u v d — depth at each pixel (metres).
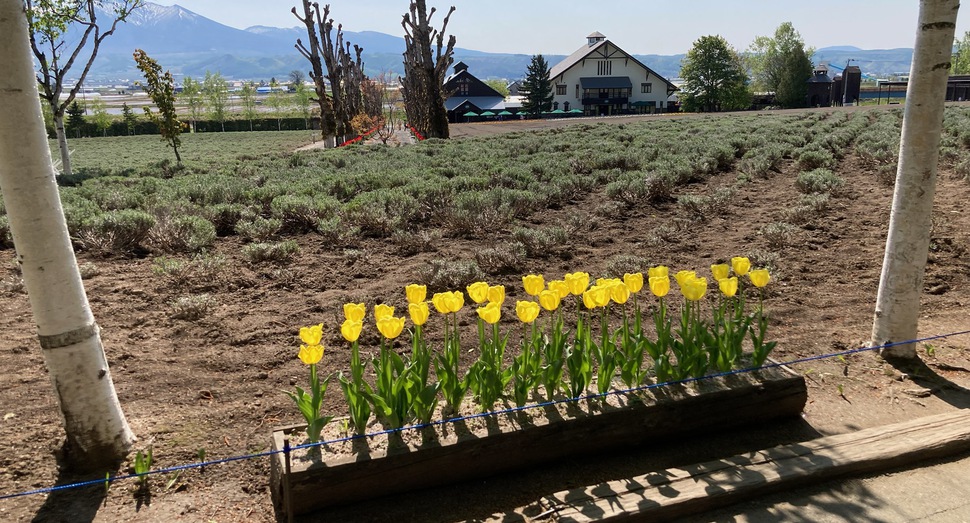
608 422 3.57
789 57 96.69
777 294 6.67
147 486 3.43
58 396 3.46
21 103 3.10
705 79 100.81
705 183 13.52
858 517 3.14
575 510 3.08
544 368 3.62
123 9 20.53
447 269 6.95
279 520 3.21
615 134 24.78
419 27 33.47
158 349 5.27
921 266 4.82
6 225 8.86
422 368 3.41
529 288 3.75
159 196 12.12
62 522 3.15
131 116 83.38
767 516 3.17
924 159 4.59
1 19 2.99
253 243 8.23
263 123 91.81
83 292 3.48
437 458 3.22
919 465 3.60
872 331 5.23
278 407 4.32
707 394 3.76
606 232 9.41
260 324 5.82
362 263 7.89
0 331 5.61
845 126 24.27
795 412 4.06
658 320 3.94
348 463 3.05
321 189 12.82
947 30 4.34
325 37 38.44
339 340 5.43
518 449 3.40
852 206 10.38
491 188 12.37
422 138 39.12
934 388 4.54
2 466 3.57
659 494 3.18
